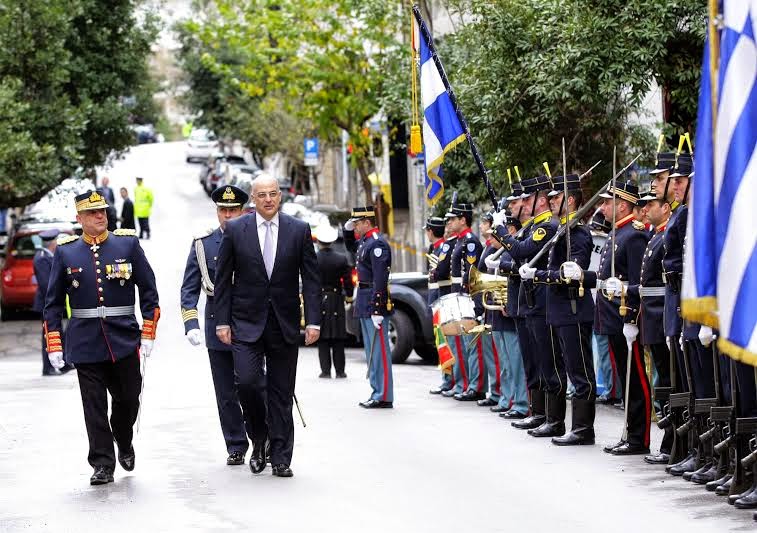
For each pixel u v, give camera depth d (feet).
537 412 115.03
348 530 75.66
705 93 68.13
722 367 86.74
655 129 156.46
